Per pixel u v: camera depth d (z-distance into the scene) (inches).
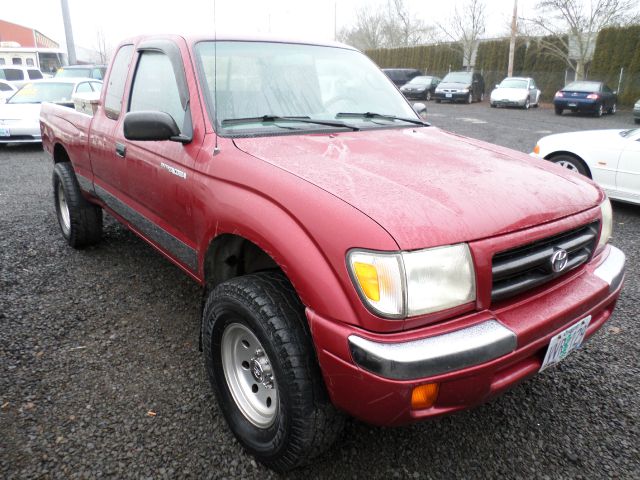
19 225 212.4
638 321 139.6
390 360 65.3
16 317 133.9
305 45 132.6
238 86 111.2
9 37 2571.4
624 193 242.5
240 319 83.4
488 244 72.8
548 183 91.2
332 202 73.7
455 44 1444.4
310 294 71.7
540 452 92.4
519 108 942.4
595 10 1067.3
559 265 81.7
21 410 98.6
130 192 131.3
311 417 76.4
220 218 89.6
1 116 395.5
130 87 132.1
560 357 83.0
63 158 188.5
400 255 66.9
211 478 84.6
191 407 101.2
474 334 69.8
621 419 101.3
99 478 83.6
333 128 112.7
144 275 162.1
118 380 109.0
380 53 1727.4
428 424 98.9
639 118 689.6
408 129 123.0
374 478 85.7
